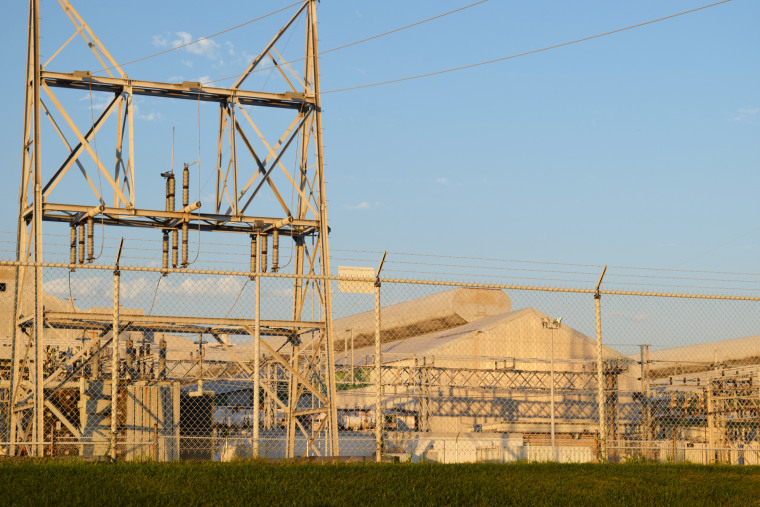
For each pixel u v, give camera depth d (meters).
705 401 44.19
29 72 26.42
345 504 12.16
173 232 28.56
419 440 35.59
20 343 26.12
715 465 17.23
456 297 71.56
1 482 12.74
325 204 28.66
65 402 33.00
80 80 26.67
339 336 82.38
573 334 55.06
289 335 29.41
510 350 53.50
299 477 13.92
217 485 13.05
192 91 27.95
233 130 28.30
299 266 30.38
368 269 18.84
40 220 25.73
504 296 73.50
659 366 58.31
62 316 25.95
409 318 74.94
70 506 11.52
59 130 26.78
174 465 15.10
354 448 33.91
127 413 28.11
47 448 26.41
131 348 33.06
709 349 59.41
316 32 29.61
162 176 28.48
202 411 36.25
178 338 47.31
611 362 47.97
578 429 46.38
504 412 51.88
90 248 26.86
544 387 49.94
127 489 12.59
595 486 14.05
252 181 28.66
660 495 13.41
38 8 26.31
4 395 34.69
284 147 29.09
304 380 27.05
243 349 54.56
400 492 13.00
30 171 26.91
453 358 50.53
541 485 13.98
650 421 44.38
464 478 14.39
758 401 41.25
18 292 26.12
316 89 29.33
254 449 18.03
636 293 19.00
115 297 17.20
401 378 51.22
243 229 29.73
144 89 27.73
